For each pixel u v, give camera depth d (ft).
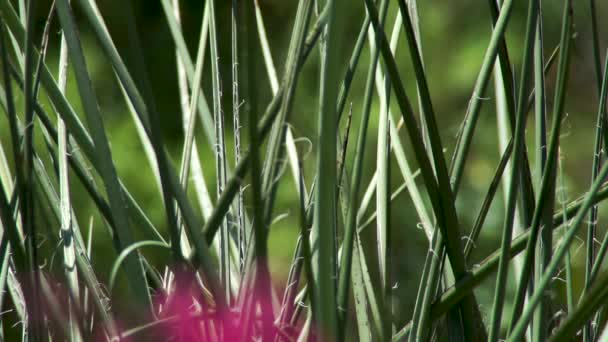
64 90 3.37
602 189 3.23
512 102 3.28
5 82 2.94
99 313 3.14
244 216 3.55
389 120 3.38
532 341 3.19
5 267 3.18
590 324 3.31
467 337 3.20
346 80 3.22
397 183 8.90
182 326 2.96
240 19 2.85
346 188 3.29
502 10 3.20
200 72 3.46
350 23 9.89
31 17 2.96
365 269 3.30
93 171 3.80
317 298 2.89
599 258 3.25
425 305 3.17
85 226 6.88
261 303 2.89
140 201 10.74
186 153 3.42
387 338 3.25
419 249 8.61
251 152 2.81
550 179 3.10
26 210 2.98
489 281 7.42
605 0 11.10
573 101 10.61
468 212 11.20
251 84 2.79
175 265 2.94
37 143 3.85
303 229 2.97
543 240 3.15
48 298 3.09
